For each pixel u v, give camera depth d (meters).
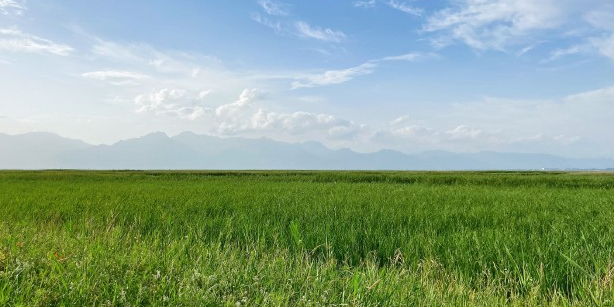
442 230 7.02
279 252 5.03
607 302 3.28
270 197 12.95
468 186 24.11
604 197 14.57
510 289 4.03
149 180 30.44
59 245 4.89
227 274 3.71
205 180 30.73
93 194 14.80
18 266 3.62
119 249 4.98
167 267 3.86
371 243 5.86
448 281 4.25
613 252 5.05
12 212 9.64
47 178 34.16
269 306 3.06
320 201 11.48
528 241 5.68
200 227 6.94
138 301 3.05
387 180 34.97
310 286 3.62
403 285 3.76
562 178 30.88
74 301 3.05
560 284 4.21
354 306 3.02
